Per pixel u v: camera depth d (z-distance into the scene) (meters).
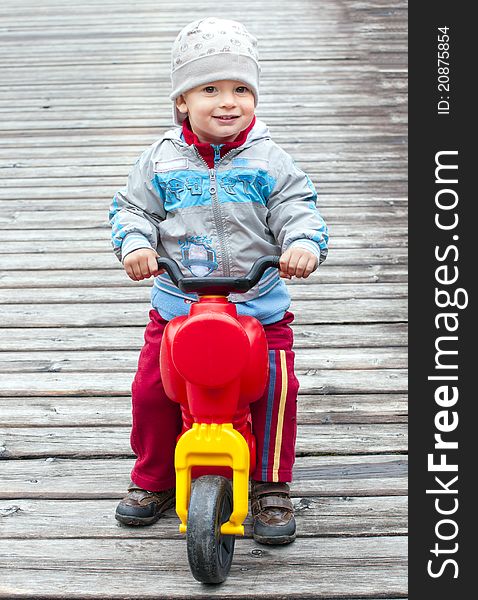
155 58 7.14
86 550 2.19
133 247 1.99
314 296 3.75
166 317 2.18
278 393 2.17
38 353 3.33
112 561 2.14
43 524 2.30
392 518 2.32
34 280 3.93
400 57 7.02
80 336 3.46
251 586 2.04
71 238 4.33
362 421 2.84
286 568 2.11
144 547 2.19
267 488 2.24
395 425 2.82
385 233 4.34
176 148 2.12
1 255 4.16
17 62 7.15
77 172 5.11
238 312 2.13
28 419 2.87
